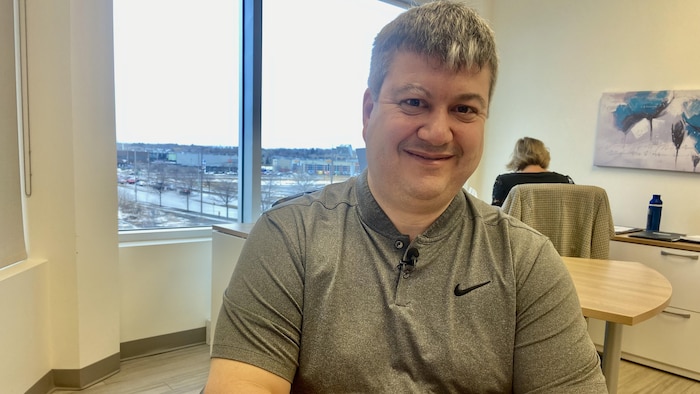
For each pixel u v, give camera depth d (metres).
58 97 1.91
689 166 2.76
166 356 2.42
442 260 0.75
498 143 3.83
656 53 2.92
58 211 1.96
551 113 3.46
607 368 1.42
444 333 0.70
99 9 2.00
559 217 2.10
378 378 0.70
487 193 3.93
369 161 0.75
